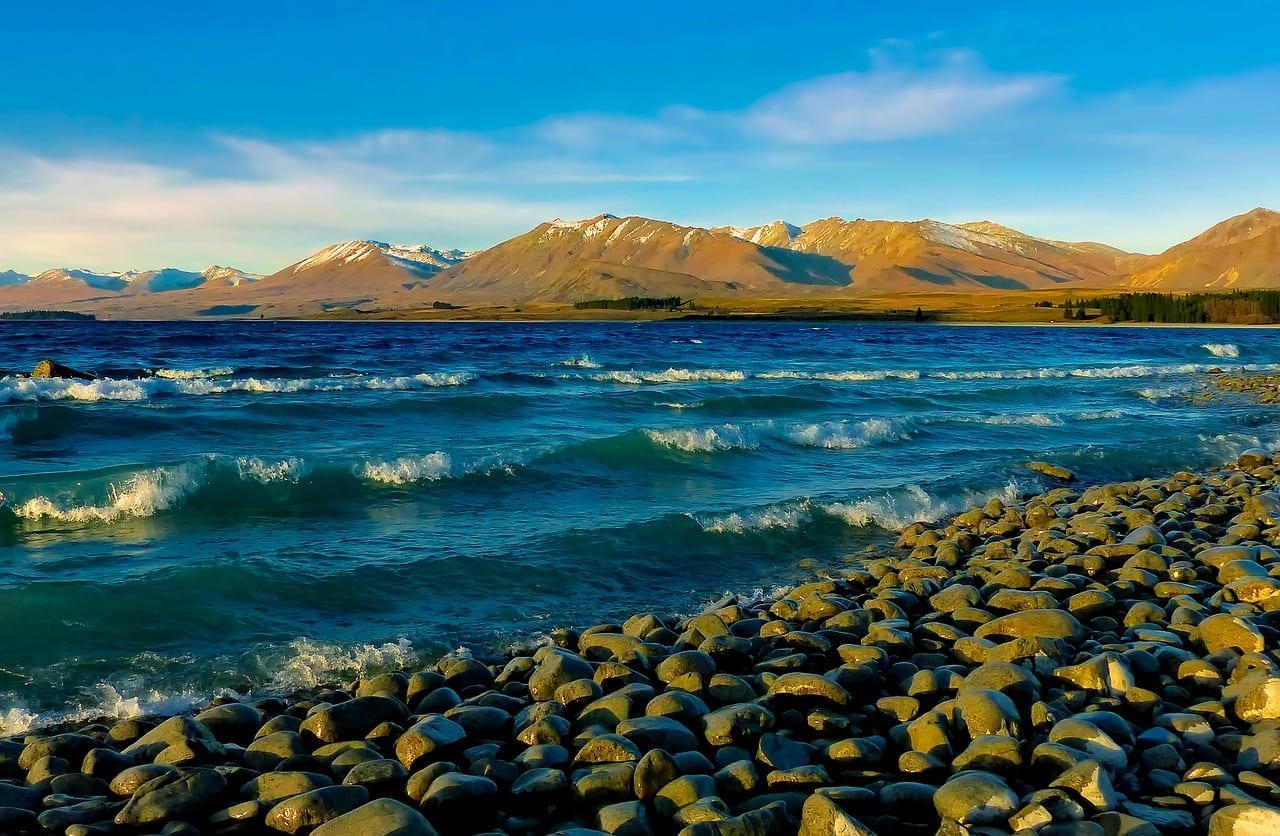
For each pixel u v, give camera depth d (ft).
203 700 24.64
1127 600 30.60
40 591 30.37
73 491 41.52
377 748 19.90
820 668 25.43
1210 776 17.71
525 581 35.45
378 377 108.99
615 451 58.44
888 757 19.76
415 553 37.63
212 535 39.47
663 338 270.26
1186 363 182.80
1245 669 23.02
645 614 32.65
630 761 18.66
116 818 16.62
